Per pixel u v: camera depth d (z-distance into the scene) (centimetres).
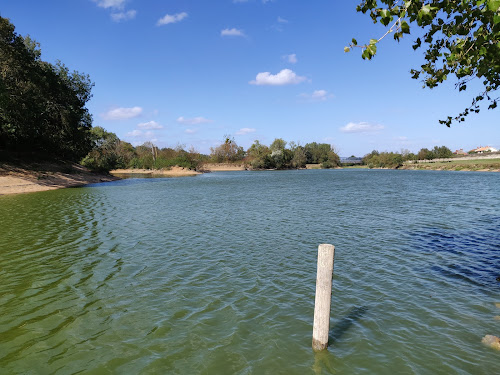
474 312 749
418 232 1538
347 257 1166
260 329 686
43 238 1469
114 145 11288
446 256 1164
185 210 2252
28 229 1656
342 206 2405
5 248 1311
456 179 5362
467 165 8675
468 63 609
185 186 4469
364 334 665
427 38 644
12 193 3519
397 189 3738
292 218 1916
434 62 757
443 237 1435
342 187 4116
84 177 5428
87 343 644
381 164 12206
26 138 4647
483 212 2081
